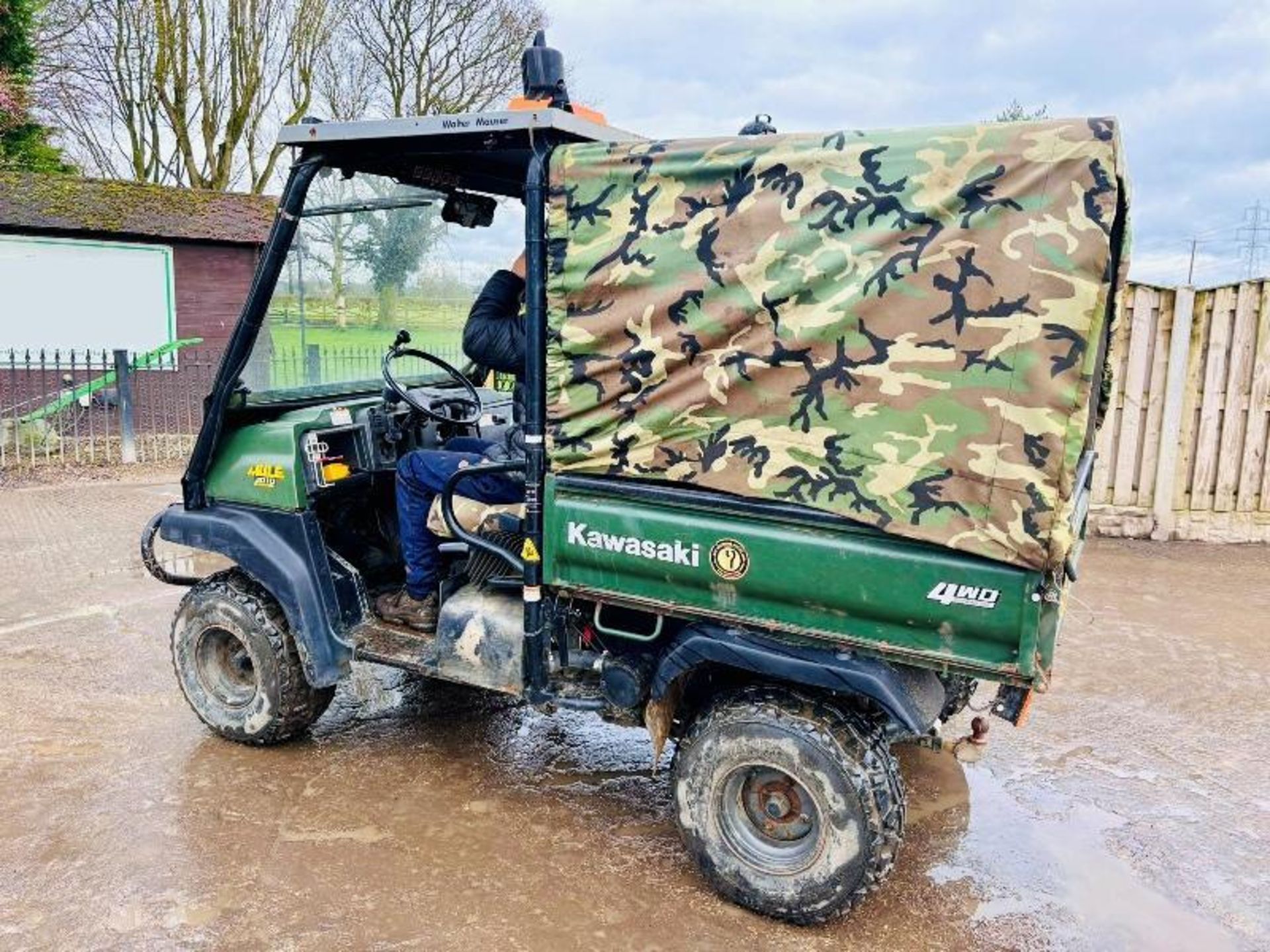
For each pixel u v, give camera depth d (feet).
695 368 8.41
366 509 13.23
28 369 35.81
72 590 18.66
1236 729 13.14
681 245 8.38
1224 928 8.89
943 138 7.39
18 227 39.68
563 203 8.87
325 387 12.48
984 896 9.33
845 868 8.35
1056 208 7.06
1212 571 20.84
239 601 11.69
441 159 11.05
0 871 9.43
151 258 42.91
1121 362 22.77
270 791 11.10
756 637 8.55
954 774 11.87
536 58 9.48
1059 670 15.20
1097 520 23.56
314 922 8.72
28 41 55.47
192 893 9.11
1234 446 22.81
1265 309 22.08
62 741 12.30
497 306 10.50
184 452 34.22
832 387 7.86
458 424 12.87
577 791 11.32
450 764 11.91
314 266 11.54
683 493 8.59
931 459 7.55
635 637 9.46
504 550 10.05
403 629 11.61
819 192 7.82
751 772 8.88
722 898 9.16
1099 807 11.09
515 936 8.58
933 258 7.43
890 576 7.78
